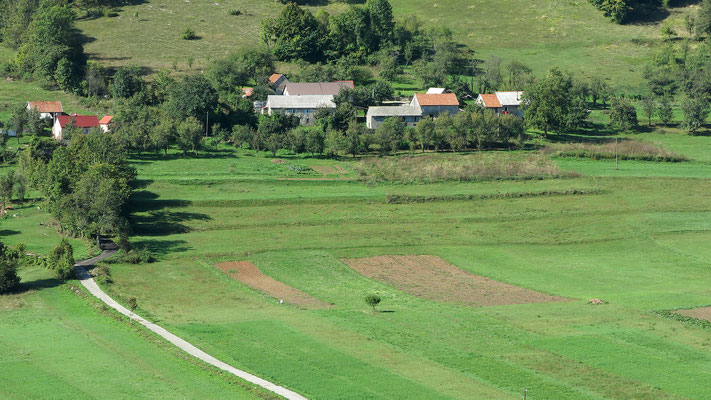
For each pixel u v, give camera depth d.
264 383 167.00
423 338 194.75
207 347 187.00
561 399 163.00
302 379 169.12
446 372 174.88
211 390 164.00
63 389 164.62
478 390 166.12
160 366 176.00
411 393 163.75
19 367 175.50
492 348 189.00
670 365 179.75
